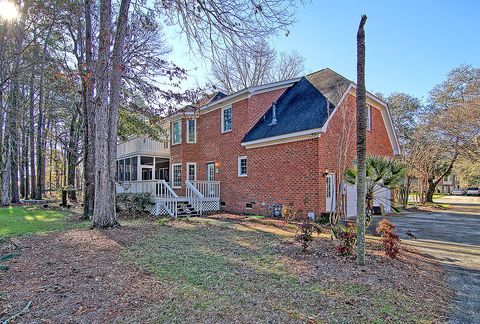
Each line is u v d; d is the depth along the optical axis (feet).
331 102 41.29
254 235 27.86
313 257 19.67
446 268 19.01
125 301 12.50
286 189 41.83
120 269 16.92
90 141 42.29
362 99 18.51
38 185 83.87
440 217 47.62
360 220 18.25
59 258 19.39
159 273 16.20
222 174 54.08
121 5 30.66
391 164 24.77
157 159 80.23
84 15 41.70
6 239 24.94
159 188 48.70
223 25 27.91
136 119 55.93
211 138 57.36
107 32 30.17
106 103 30.99
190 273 16.24
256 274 16.19
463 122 64.59
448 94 75.05
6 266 17.30
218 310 11.71
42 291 13.57
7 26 41.45
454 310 12.62
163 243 24.07
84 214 42.01
